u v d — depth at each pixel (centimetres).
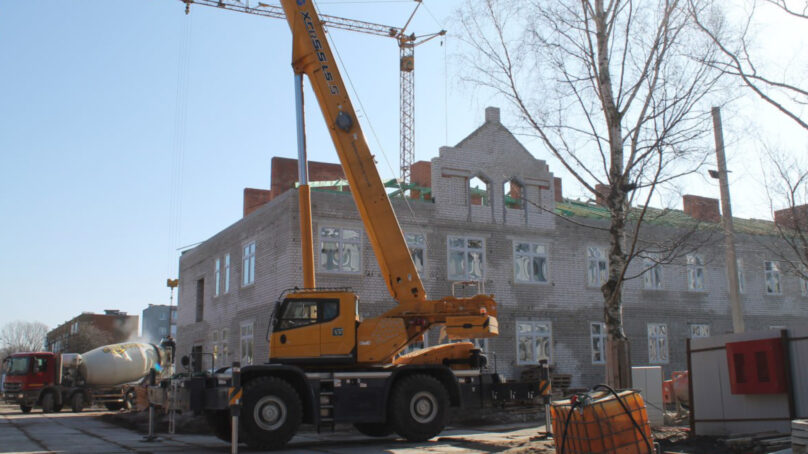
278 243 2536
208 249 3394
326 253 2459
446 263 2627
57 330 10606
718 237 3131
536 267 2806
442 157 2700
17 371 3228
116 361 3400
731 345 1112
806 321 3369
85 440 1566
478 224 2720
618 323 1415
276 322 1459
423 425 1434
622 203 1422
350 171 1562
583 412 819
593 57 1457
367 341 1469
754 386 1068
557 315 2795
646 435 823
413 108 5847
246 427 1302
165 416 2153
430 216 2638
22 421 2450
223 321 3070
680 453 1035
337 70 1598
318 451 1287
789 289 3366
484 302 1562
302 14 1611
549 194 2894
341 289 1502
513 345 2680
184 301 3728
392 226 1553
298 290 1491
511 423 1988
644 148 1338
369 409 1420
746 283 3262
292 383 1401
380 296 2511
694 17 1259
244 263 2892
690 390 1205
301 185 1540
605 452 805
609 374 1403
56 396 3228
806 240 1909
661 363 2973
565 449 844
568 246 2884
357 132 1573
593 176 1458
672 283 3086
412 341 1536
